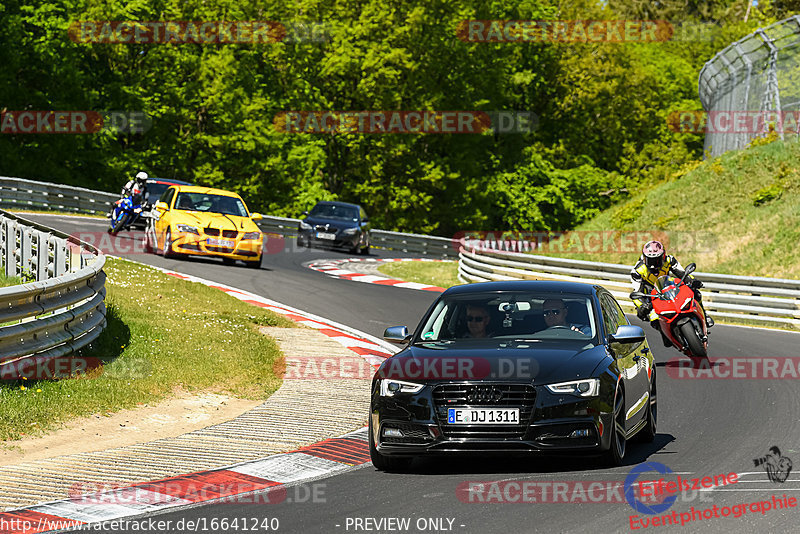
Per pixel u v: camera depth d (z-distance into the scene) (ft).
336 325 155.33
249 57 488.44
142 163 456.04
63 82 419.54
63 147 425.28
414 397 67.36
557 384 66.28
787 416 90.07
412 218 497.05
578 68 522.06
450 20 472.03
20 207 296.71
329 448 79.82
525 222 494.59
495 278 219.41
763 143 286.66
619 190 467.11
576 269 203.00
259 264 217.15
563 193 504.43
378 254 324.19
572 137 542.16
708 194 270.05
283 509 59.11
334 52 458.50
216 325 134.51
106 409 89.20
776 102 289.33
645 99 559.79
